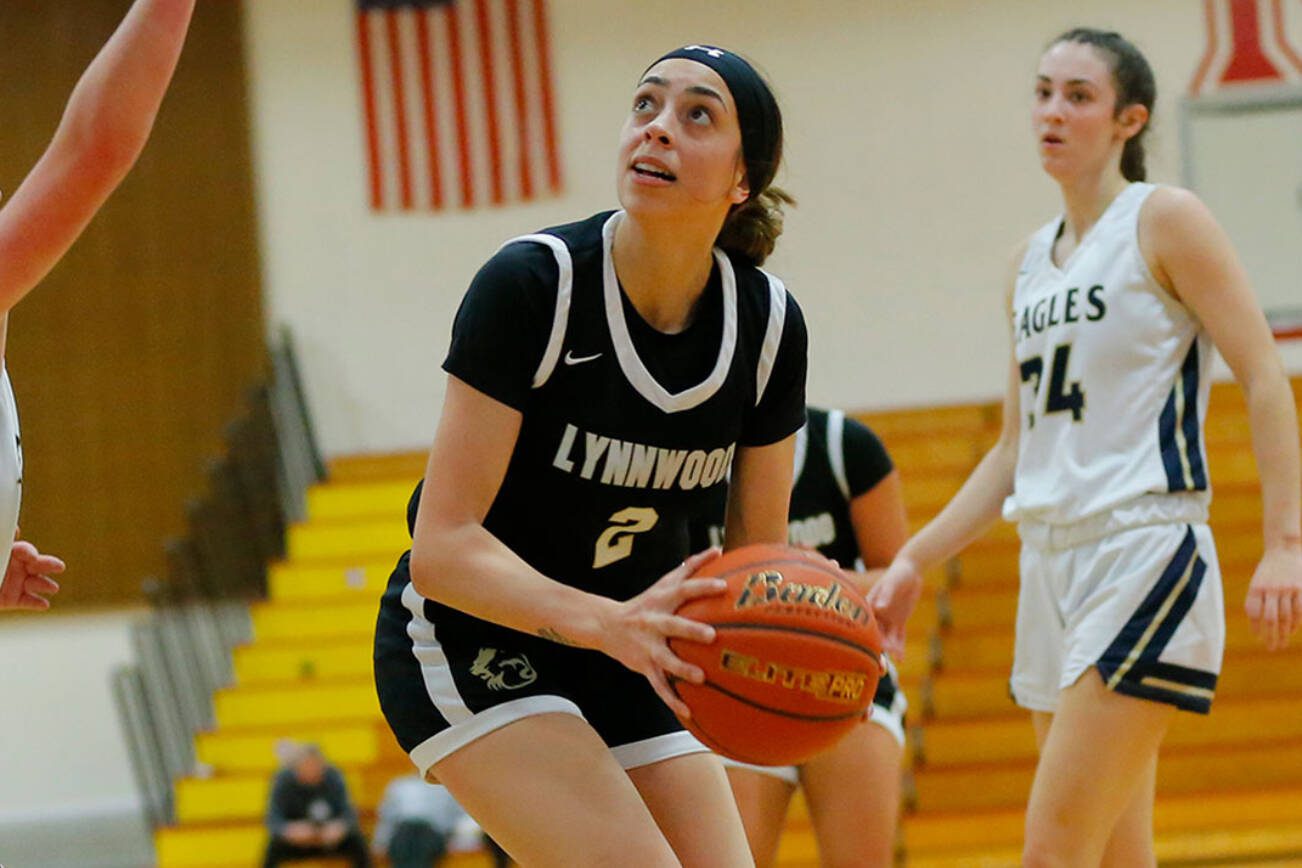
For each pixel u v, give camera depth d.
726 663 4.71
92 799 21.80
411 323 23.09
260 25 23.22
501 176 22.92
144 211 23.20
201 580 21.89
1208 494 6.80
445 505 5.01
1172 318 6.91
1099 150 7.16
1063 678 6.76
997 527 19.31
